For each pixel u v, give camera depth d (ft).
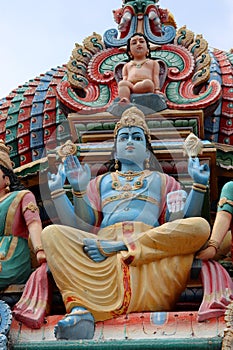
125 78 44.24
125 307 33.83
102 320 33.58
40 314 33.78
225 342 31.60
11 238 36.40
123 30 47.98
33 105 52.44
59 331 32.86
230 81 50.67
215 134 48.88
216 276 34.37
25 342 32.78
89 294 33.94
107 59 47.19
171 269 34.53
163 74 45.65
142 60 44.65
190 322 33.01
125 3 48.52
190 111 43.21
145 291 34.19
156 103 43.09
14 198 36.94
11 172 38.06
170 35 47.57
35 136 51.78
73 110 44.57
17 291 35.45
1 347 32.14
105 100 45.19
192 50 47.09
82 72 46.57
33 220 36.50
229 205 35.91
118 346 32.14
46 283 34.73
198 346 31.91
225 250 37.19
